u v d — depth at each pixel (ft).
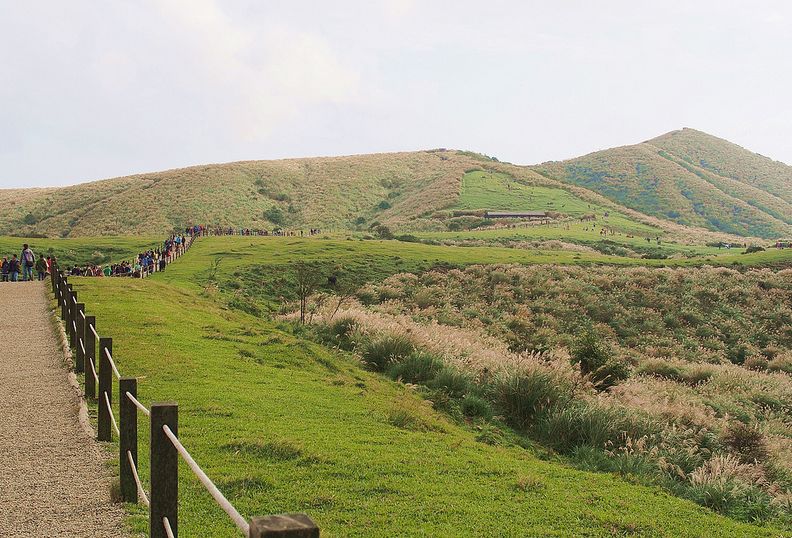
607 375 61.77
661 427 44.62
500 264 160.45
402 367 54.65
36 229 336.49
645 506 26.21
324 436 30.01
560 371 50.83
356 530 19.77
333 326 71.67
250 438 27.43
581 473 31.30
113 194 387.75
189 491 21.67
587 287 140.05
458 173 463.42
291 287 130.52
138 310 62.34
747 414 62.49
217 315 70.79
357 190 435.12
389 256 166.81
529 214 358.23
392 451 29.09
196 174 419.13
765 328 124.57
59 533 17.19
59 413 30.14
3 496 20.01
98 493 20.25
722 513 30.12
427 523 20.86
